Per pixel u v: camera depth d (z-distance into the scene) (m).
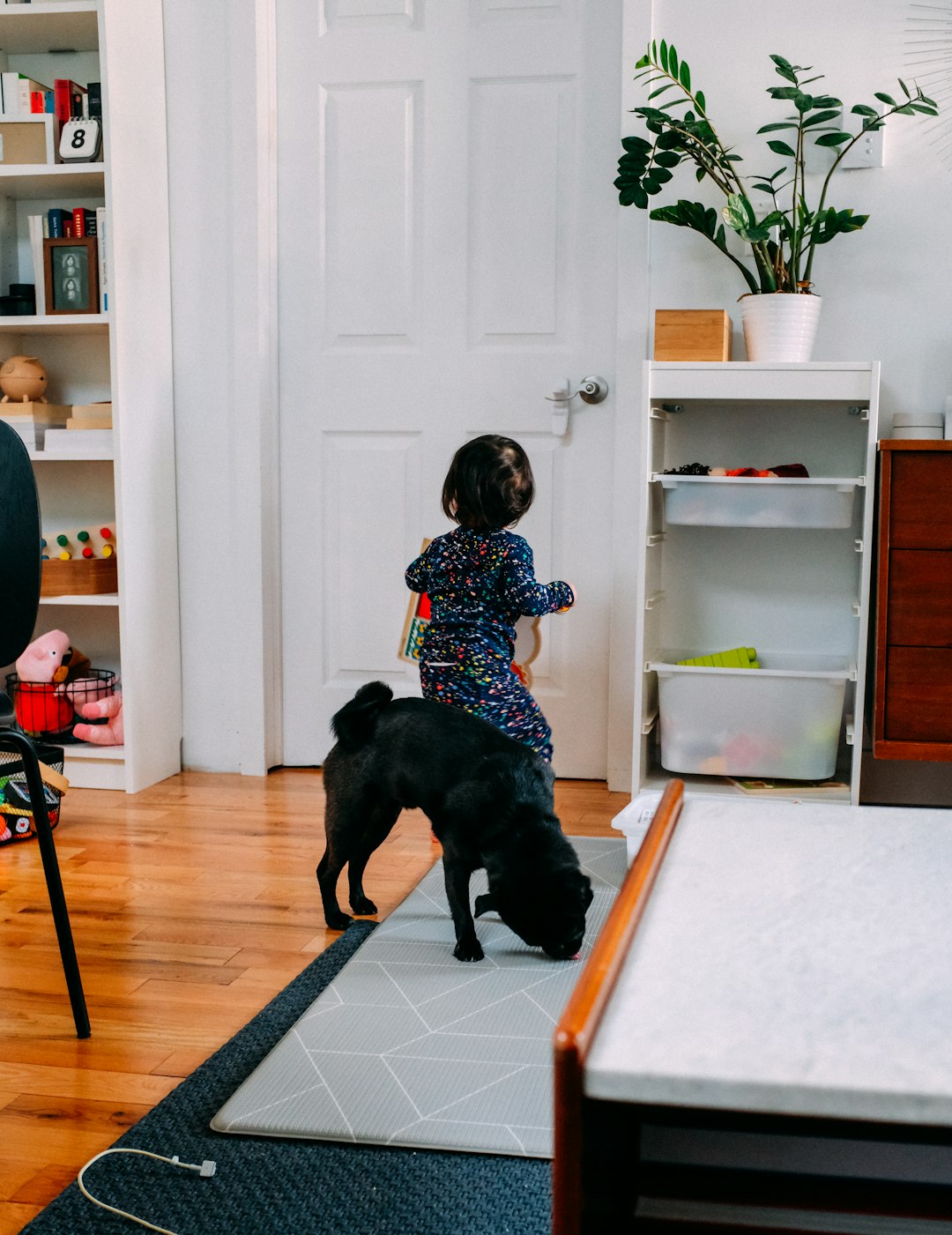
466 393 2.75
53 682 2.76
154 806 2.59
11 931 1.84
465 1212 1.09
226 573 2.84
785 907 0.54
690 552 2.63
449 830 1.67
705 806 0.73
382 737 1.75
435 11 2.67
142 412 2.69
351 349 2.81
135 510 2.67
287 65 2.75
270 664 2.88
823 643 2.60
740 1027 0.41
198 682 2.90
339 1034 1.45
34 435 2.76
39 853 2.25
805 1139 0.49
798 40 2.46
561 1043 0.38
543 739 2.14
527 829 1.61
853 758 2.24
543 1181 1.15
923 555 2.13
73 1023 1.52
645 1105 0.39
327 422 2.83
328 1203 1.11
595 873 2.09
